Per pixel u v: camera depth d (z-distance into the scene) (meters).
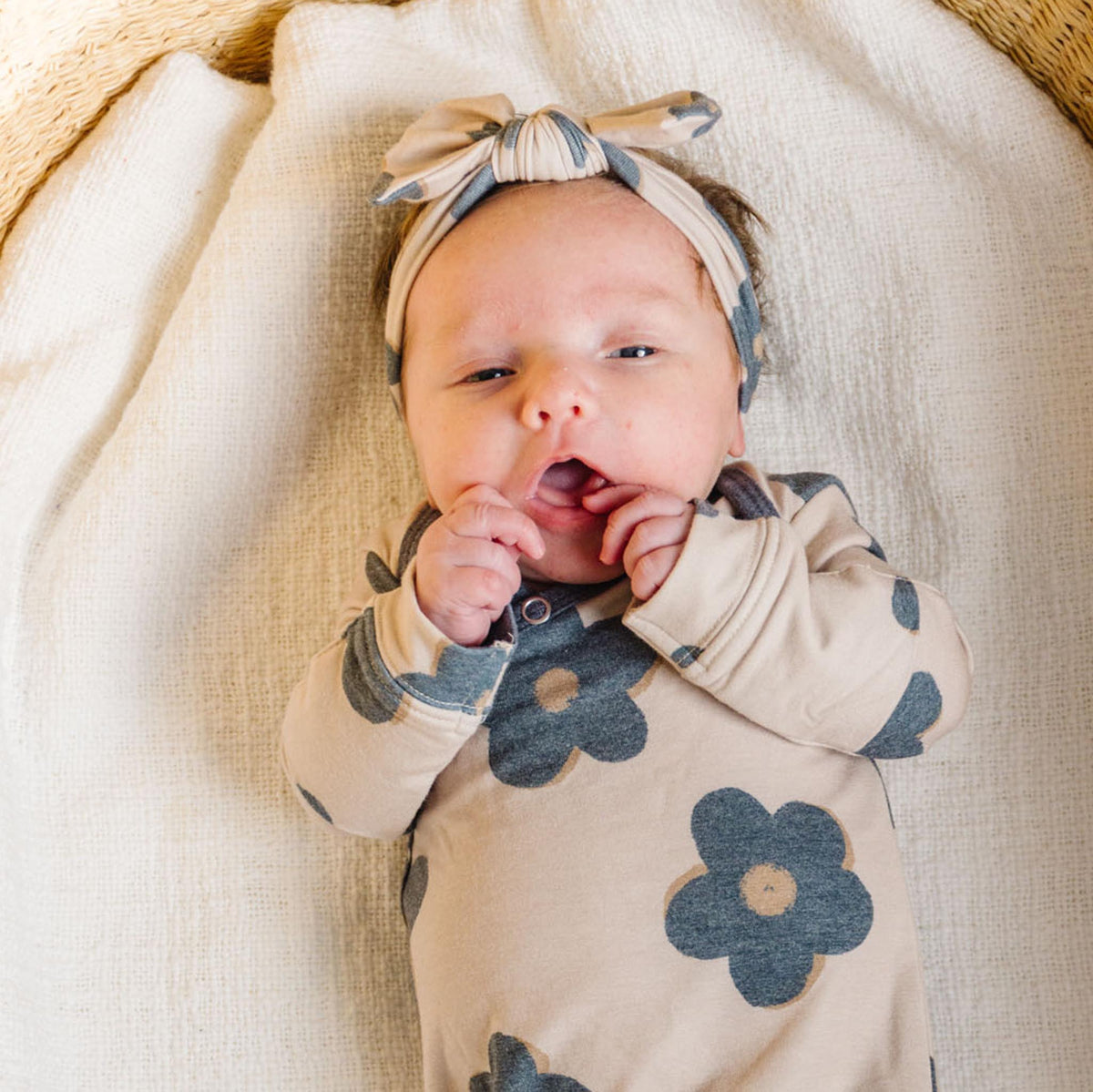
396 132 1.47
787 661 1.08
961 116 1.42
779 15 1.46
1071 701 1.39
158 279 1.51
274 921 1.39
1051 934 1.35
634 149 1.25
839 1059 1.06
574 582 1.18
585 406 1.06
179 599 1.43
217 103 1.52
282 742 1.21
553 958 1.06
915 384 1.44
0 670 1.40
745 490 1.21
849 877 1.10
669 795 1.09
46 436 1.43
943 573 1.43
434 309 1.18
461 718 1.07
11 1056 1.31
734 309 1.23
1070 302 1.42
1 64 1.42
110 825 1.40
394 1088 1.36
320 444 1.49
